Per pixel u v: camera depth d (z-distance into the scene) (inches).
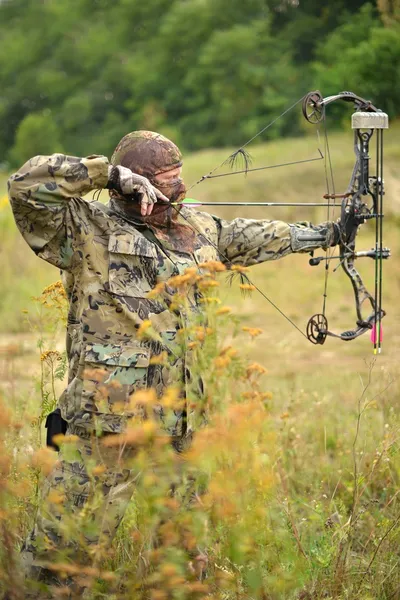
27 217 196.7
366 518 249.4
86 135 3742.6
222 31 3432.6
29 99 4180.6
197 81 3309.5
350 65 1456.7
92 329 197.0
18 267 737.6
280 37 2960.1
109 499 191.8
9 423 205.6
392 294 685.3
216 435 172.1
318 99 227.0
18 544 207.2
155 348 199.8
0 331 569.3
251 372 182.4
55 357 252.2
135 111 3720.5
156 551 178.9
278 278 753.0
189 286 199.6
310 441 323.9
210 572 202.2
